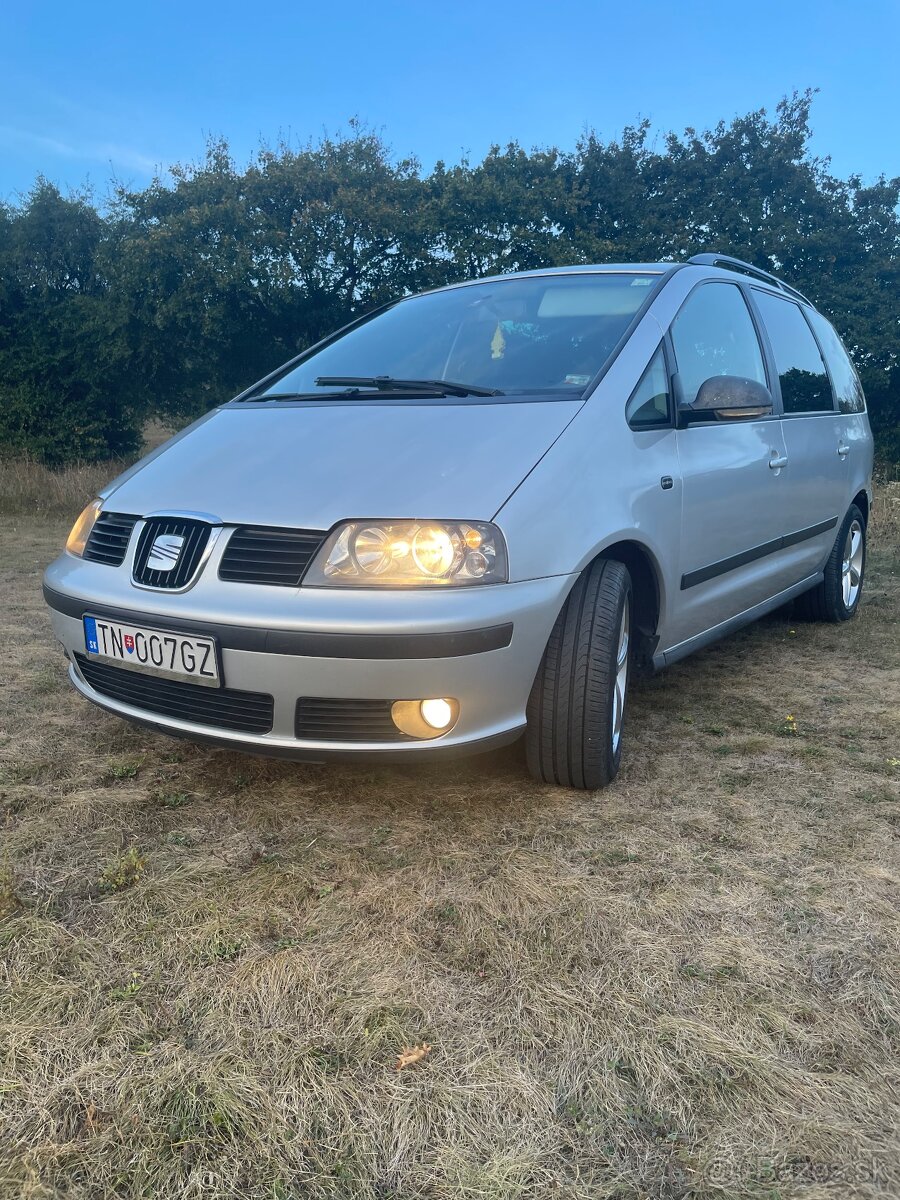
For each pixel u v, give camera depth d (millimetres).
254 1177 1317
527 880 2100
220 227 17938
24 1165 1328
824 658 4176
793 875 2143
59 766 2785
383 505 2168
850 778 2736
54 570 2646
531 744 2525
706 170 21453
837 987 1728
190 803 2535
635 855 2229
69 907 1997
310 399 2955
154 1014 1651
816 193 21906
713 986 1726
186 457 2682
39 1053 1548
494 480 2256
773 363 3875
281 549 2172
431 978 1751
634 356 2842
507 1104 1447
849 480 4660
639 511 2594
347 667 2070
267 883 2088
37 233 17641
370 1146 1370
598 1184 1302
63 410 17922
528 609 2184
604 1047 1563
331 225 18359
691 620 3117
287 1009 1665
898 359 21578
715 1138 1380
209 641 2154
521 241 18438
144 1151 1356
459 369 2994
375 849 2264
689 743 3031
